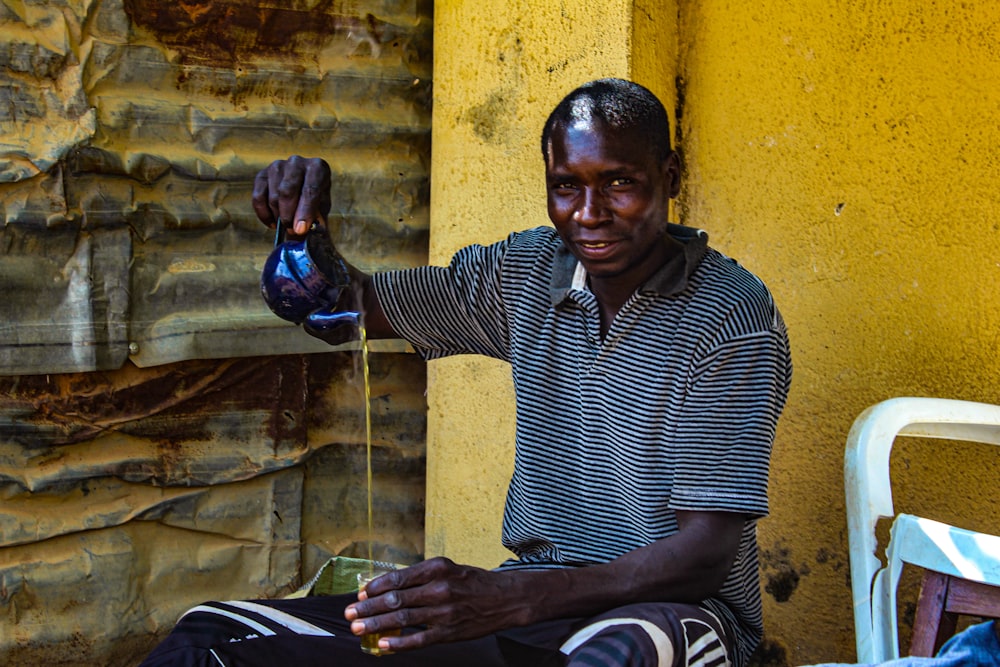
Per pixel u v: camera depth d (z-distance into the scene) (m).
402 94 2.66
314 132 2.57
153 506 2.48
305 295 1.88
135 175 2.39
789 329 2.55
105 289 2.37
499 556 2.61
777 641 2.59
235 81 2.48
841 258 2.50
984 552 1.71
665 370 1.71
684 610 1.59
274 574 2.61
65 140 2.31
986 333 2.41
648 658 1.45
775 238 2.55
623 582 1.58
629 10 2.36
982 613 1.72
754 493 1.63
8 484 2.35
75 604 2.42
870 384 2.48
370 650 1.51
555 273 1.82
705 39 2.56
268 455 2.57
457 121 2.61
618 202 1.65
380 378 2.71
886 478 2.01
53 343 2.33
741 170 2.57
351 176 2.62
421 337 2.01
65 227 2.33
